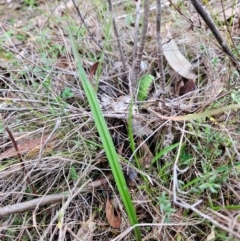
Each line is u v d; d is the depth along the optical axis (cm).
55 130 24
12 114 26
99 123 17
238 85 24
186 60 28
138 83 26
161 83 24
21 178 23
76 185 21
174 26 31
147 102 24
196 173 21
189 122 23
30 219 22
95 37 33
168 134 23
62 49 32
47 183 23
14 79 28
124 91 27
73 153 23
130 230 19
